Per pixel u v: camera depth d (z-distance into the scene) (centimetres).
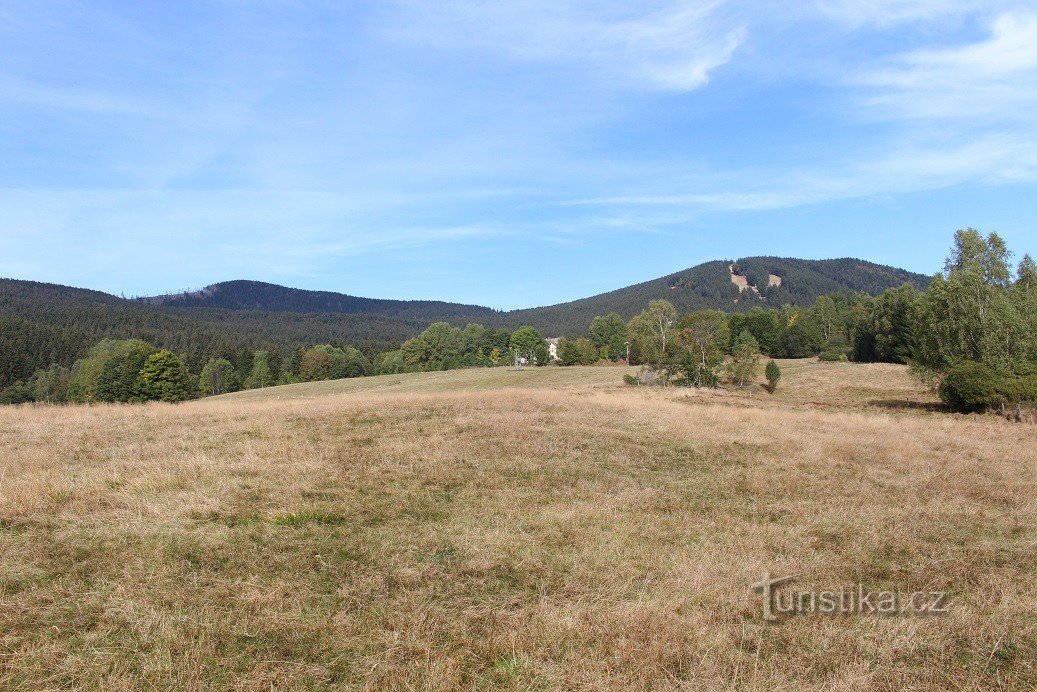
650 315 9431
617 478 1099
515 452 1235
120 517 763
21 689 412
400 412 1688
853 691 439
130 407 2009
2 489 859
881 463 1348
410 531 754
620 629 520
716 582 634
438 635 503
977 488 1129
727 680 451
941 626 549
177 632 489
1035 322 2950
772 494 1041
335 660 459
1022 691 446
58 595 548
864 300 10725
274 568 624
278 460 1106
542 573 644
